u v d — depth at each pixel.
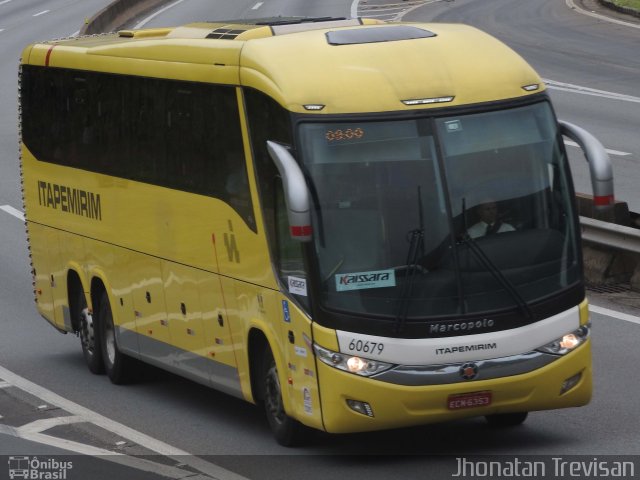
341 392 35.56
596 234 59.44
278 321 38.12
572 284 36.88
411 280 35.38
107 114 49.56
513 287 35.88
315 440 39.75
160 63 45.06
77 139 52.56
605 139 94.81
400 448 38.75
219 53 40.91
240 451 39.75
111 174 49.41
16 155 112.38
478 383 35.53
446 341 35.31
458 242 35.69
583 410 41.69
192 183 43.12
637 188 79.75
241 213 39.91
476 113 36.50
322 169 35.81
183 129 43.50
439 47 37.72
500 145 36.56
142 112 46.53
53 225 55.69
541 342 36.16
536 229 36.59
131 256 48.25
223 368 42.41
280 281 37.84
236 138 39.88
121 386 51.25
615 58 130.12
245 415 45.16
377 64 36.94
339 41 38.00
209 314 42.75
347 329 35.44
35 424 45.28
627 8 159.50
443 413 35.53
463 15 171.50
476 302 35.62
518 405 36.22
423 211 35.69
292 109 36.19
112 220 49.72
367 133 35.88
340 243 35.72
